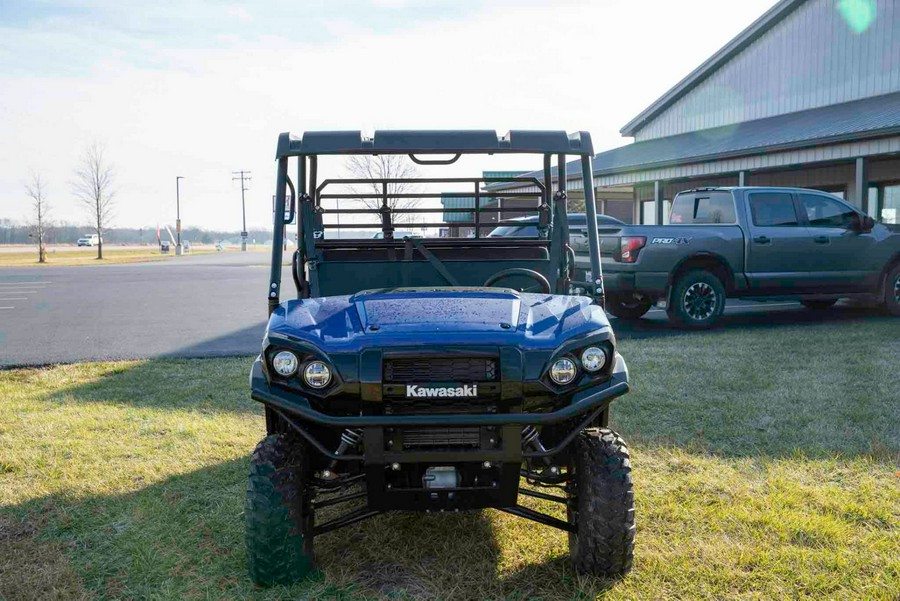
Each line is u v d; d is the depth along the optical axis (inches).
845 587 128.9
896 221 692.1
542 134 157.3
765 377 283.0
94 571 139.3
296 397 123.3
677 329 409.4
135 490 179.2
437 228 184.7
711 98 996.6
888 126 512.1
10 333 442.9
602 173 797.9
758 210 413.4
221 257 2071.9
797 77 870.4
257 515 125.1
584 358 126.4
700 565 136.8
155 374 311.9
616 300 448.8
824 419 227.3
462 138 156.2
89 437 221.5
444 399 121.0
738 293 413.4
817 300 500.1
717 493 171.8
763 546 144.0
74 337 424.2
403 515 162.6
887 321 431.2
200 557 144.1
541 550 145.3
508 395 121.0
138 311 557.3
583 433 134.1
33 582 134.4
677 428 221.6
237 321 494.3
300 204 166.4
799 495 168.6
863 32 792.9
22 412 250.5
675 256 394.0
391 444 119.8
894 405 241.4
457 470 123.7
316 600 126.4
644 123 1126.4
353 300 144.5
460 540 149.7
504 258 168.6
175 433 225.0
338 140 153.9
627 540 128.2
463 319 130.6
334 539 150.6
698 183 901.8
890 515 156.9
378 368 120.6
